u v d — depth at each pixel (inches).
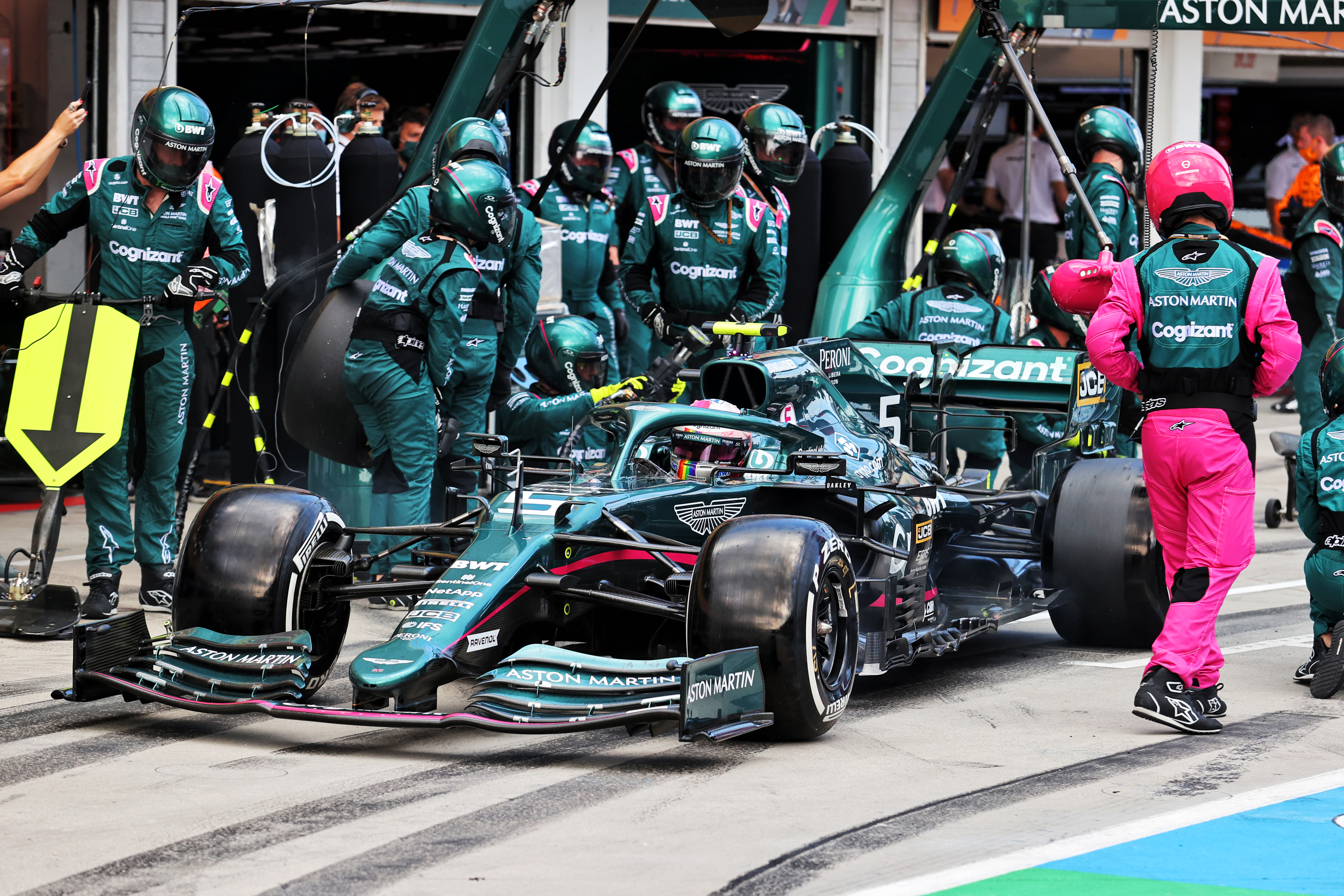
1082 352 963.3
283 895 461.4
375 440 957.8
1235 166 2046.0
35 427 887.7
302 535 681.6
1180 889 472.7
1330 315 1274.6
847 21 1770.4
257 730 669.3
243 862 490.0
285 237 1171.3
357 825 530.3
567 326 1055.6
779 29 1736.0
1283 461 1620.3
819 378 810.2
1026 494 898.7
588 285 1307.8
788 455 742.5
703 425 749.3
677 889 466.6
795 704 619.5
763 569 617.9
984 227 1947.6
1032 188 1937.7
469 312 967.0
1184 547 692.1
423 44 1518.2
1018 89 1923.0
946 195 1924.2
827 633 634.8
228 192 1074.1
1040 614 992.2
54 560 1063.6
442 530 696.4
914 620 749.9
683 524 713.0
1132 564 828.0
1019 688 763.4
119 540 919.7
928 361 988.6
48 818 537.6
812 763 614.5
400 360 930.7
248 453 1230.9
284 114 1272.1
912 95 1828.2
